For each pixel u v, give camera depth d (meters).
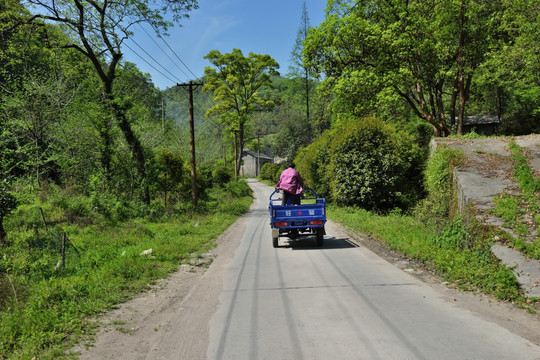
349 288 5.99
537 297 5.12
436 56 24.73
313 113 56.03
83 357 3.90
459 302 5.14
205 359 3.71
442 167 13.31
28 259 8.98
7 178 12.21
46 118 21.59
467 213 8.96
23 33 20.52
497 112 39.41
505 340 3.82
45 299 5.82
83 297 6.10
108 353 3.98
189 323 4.82
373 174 17.03
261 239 12.69
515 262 6.25
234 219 20.52
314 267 7.71
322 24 26.75
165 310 5.46
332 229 14.04
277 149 69.31
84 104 20.41
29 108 21.09
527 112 34.25
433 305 5.02
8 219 13.40
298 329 4.35
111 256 9.48
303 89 57.06
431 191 13.77
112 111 20.62
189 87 24.30
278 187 11.22
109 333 4.59
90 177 20.36
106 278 7.14
